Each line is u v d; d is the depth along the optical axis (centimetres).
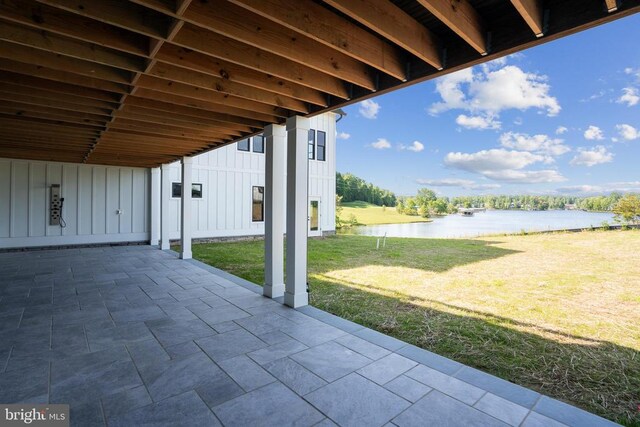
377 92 319
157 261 701
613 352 297
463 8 210
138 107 385
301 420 195
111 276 561
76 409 201
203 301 428
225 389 226
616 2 176
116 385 229
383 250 956
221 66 289
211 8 209
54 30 210
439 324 366
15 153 716
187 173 736
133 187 946
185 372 248
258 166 1178
